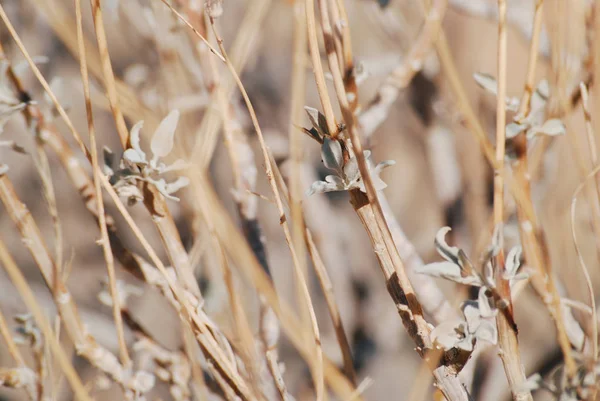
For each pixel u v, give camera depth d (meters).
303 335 0.59
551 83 0.59
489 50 0.68
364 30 0.73
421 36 0.62
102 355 0.60
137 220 0.76
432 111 0.70
